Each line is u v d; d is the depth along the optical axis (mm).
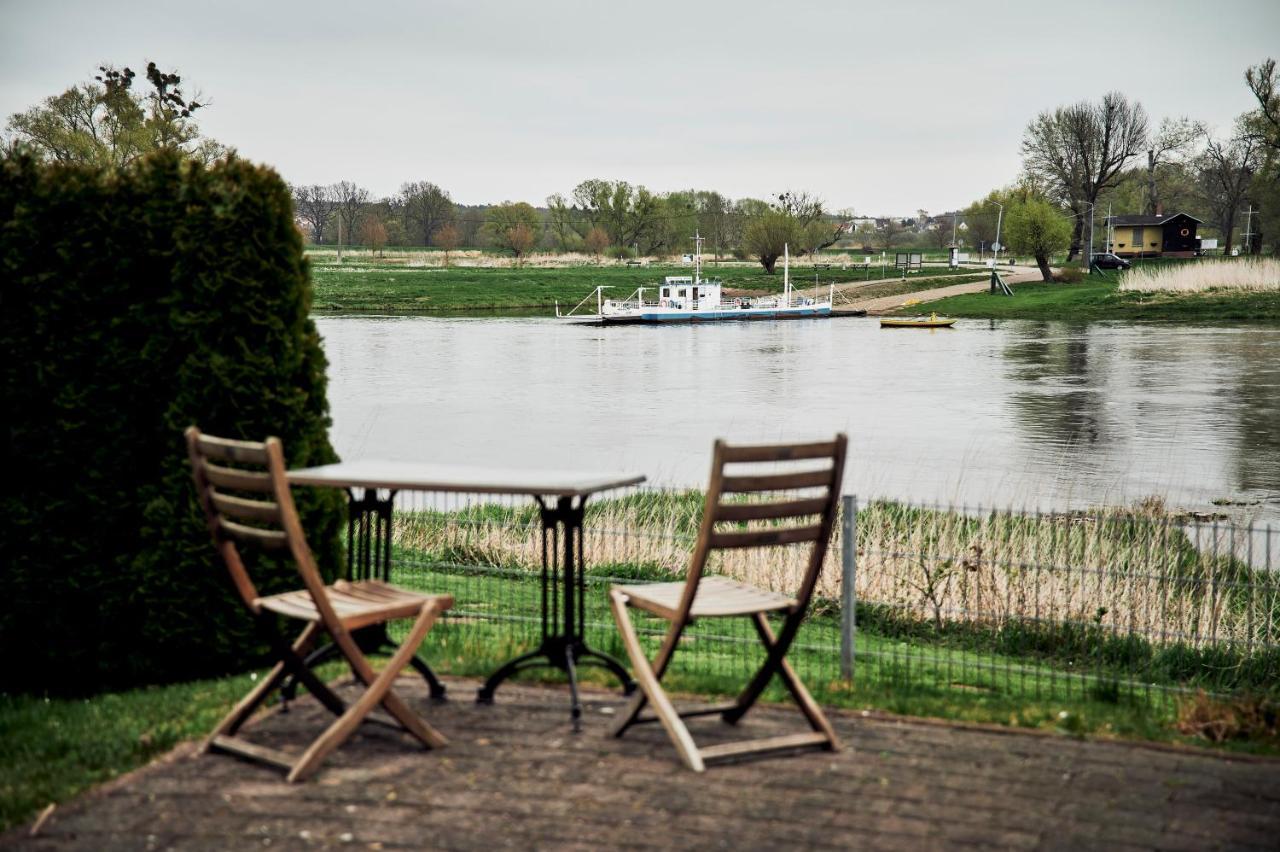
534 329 66688
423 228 144875
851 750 4539
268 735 4734
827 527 4551
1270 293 67438
